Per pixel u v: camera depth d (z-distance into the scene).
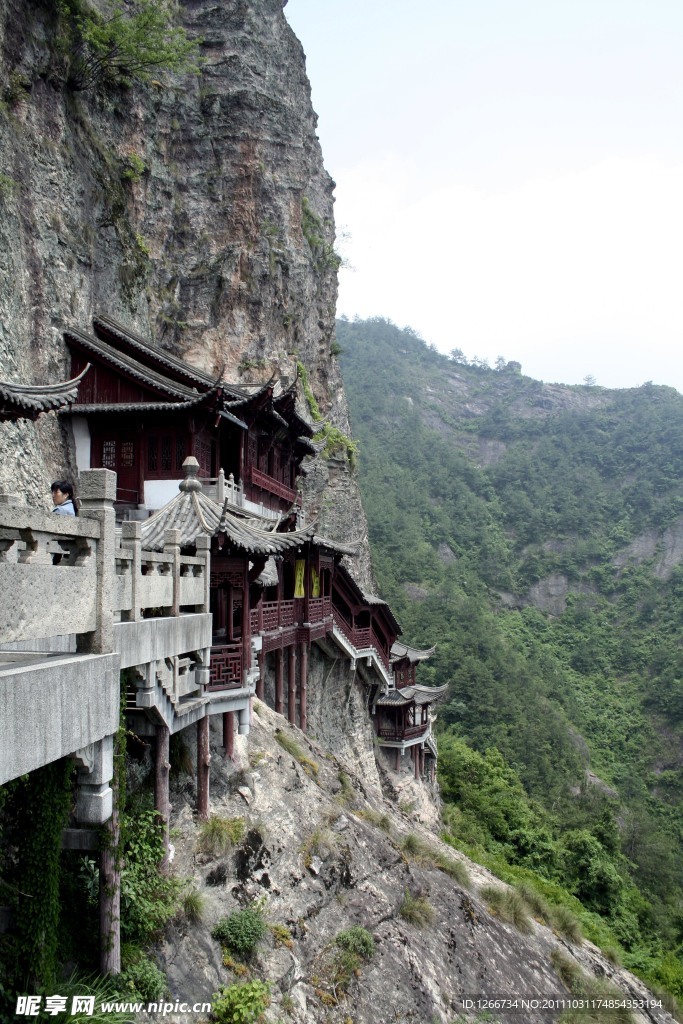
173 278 43.75
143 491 27.41
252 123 48.88
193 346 44.44
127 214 39.53
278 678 27.06
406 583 100.75
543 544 136.50
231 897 14.77
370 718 39.00
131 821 12.28
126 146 41.19
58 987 9.16
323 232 62.91
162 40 37.91
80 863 11.11
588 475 153.38
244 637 16.53
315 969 15.12
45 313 27.95
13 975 8.59
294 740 23.30
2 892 9.27
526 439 174.62
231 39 49.12
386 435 156.25
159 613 12.99
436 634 82.81
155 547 13.95
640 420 167.25
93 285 32.31
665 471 150.00
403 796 38.66
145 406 26.73
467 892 22.66
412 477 141.25
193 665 14.45
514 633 110.88
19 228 26.41
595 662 105.62
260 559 17.06
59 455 27.36
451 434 178.88
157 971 11.05
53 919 8.80
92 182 32.94
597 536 136.75
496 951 20.59
